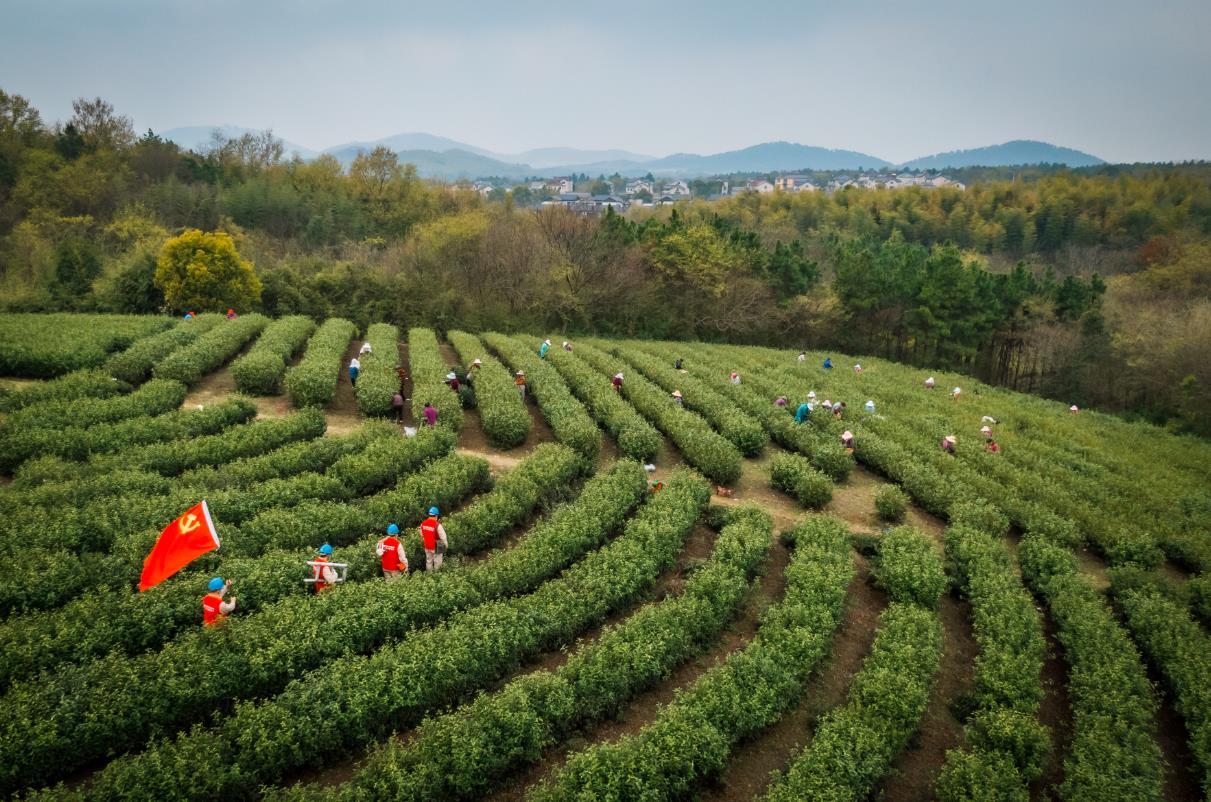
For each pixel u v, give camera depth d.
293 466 27.56
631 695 18.38
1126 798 15.11
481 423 38.91
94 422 30.67
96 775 13.52
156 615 17.56
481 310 69.75
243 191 90.00
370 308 65.75
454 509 27.50
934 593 23.03
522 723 15.56
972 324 75.12
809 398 44.75
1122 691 18.78
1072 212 140.25
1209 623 24.48
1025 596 23.31
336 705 15.37
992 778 15.34
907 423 45.50
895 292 80.19
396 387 39.75
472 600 20.03
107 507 22.11
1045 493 33.78
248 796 14.02
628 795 14.25
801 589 22.47
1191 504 36.06
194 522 17.12
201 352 42.09
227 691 16.08
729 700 16.95
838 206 155.00
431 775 14.12
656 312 78.38
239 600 18.92
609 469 31.34
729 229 90.12
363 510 24.23
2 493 22.41
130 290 57.78
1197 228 118.12
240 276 59.41
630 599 22.20
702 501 29.16
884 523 30.73
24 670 15.52
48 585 18.11
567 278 74.50
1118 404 68.44
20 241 67.50
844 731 16.41
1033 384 76.94
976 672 19.83
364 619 18.20
